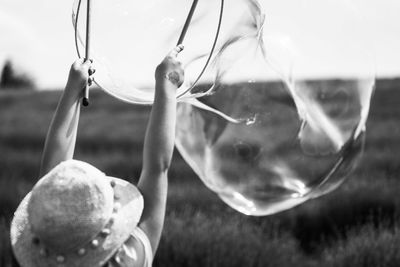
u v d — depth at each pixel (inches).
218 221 269.0
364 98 133.4
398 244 245.4
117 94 99.7
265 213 136.2
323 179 136.2
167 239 240.5
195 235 247.1
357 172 374.9
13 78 1332.4
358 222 288.4
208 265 233.0
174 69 84.7
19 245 78.3
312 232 310.2
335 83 132.0
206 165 138.9
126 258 76.4
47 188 74.8
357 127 133.9
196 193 330.0
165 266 234.7
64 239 73.8
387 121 622.2
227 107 126.4
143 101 99.7
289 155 134.3
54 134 86.7
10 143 574.9
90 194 74.4
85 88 88.9
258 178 136.1
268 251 249.8
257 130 133.5
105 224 74.9
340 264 250.7
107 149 532.1
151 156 81.1
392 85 829.2
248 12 105.0
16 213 80.6
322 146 135.3
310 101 131.6
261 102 127.4
